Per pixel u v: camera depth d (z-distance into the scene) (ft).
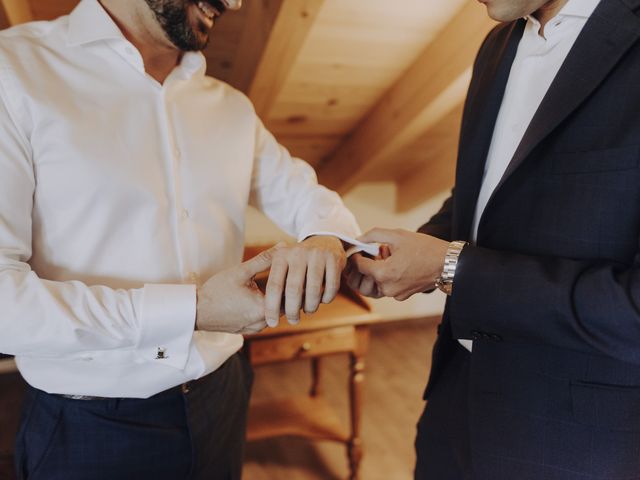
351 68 5.71
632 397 2.15
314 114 6.67
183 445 2.90
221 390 3.15
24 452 2.78
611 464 2.20
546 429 2.34
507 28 3.03
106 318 2.22
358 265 2.61
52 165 2.43
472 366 2.59
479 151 2.86
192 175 2.87
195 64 2.94
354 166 7.54
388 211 9.41
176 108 2.86
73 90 2.54
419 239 2.52
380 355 9.12
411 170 8.71
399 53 5.54
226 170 3.05
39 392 2.76
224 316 2.35
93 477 2.73
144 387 2.64
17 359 2.70
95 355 2.52
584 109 2.15
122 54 2.65
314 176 3.70
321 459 6.64
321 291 2.46
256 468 6.44
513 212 2.42
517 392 2.41
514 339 2.30
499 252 2.31
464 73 5.18
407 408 7.59
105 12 2.60
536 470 2.38
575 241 2.19
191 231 2.84
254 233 8.67
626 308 1.89
